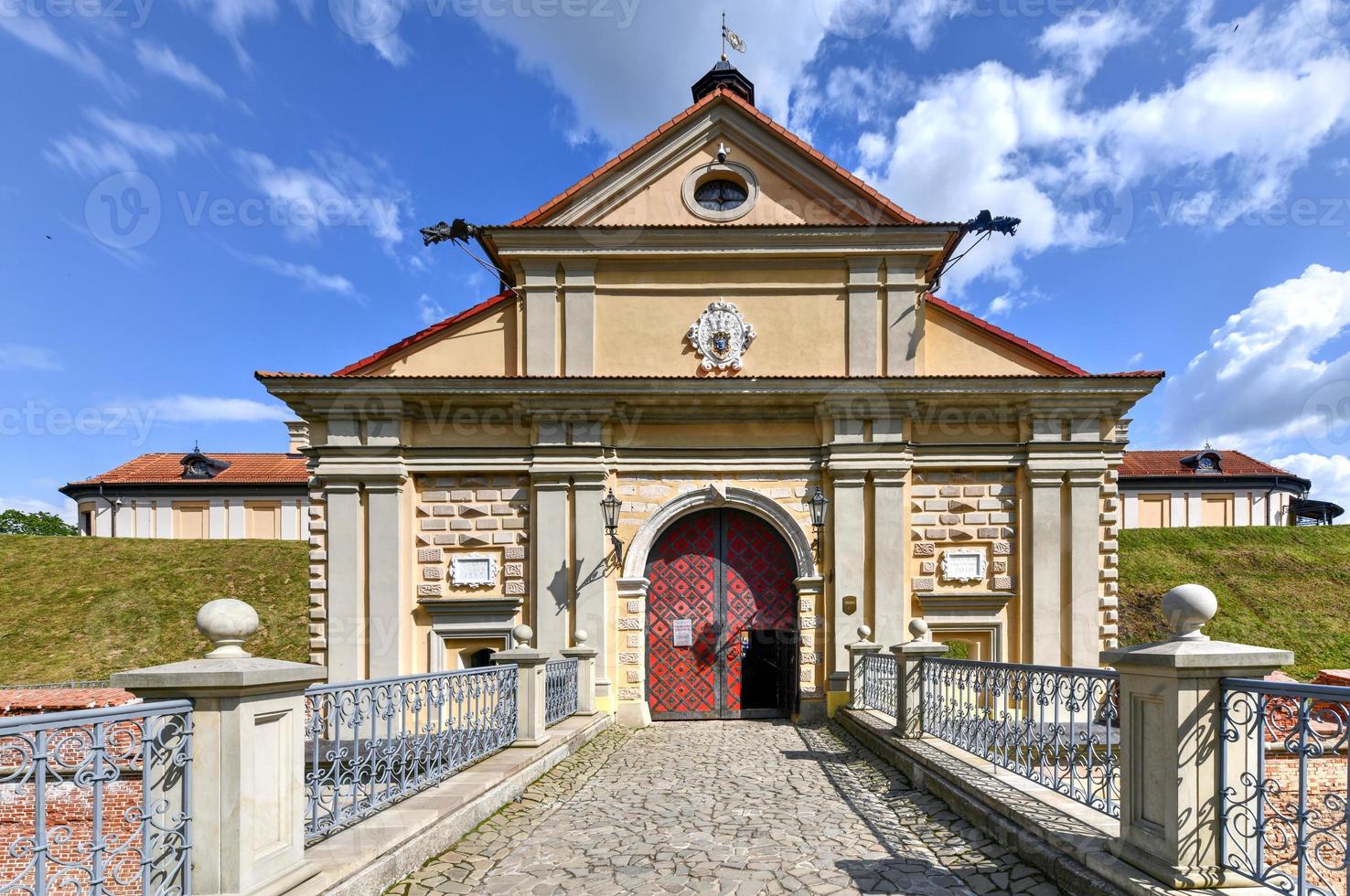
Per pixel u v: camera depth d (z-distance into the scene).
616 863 5.24
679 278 12.50
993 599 11.86
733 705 12.40
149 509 36.91
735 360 12.27
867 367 12.28
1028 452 11.92
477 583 11.98
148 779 3.21
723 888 4.79
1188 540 30.06
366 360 12.38
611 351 12.40
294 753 3.83
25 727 2.75
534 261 12.41
